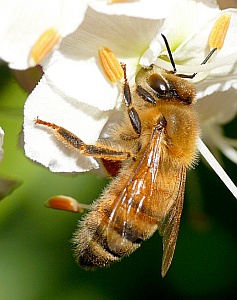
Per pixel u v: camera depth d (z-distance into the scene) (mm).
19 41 96
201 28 106
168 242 104
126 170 104
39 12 96
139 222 102
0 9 96
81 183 126
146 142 103
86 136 104
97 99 102
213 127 121
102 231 103
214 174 130
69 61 102
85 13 99
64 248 128
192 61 107
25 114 102
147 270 130
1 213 126
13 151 122
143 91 104
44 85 102
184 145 104
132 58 104
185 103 104
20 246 127
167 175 103
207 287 131
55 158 103
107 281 130
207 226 128
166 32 104
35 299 128
